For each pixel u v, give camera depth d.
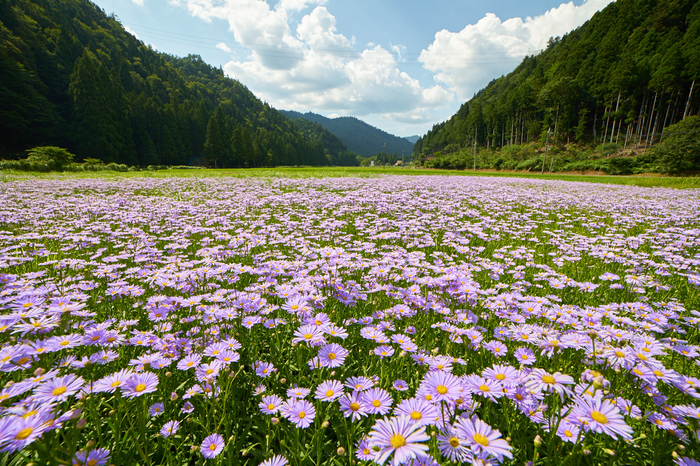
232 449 1.64
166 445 1.64
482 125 131.38
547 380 1.52
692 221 9.33
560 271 5.08
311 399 2.05
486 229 8.38
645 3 100.88
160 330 2.70
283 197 12.77
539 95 95.56
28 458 1.45
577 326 2.57
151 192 14.72
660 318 2.92
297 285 3.22
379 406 1.59
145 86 113.81
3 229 6.74
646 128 81.62
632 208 11.63
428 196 14.08
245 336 2.76
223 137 107.38
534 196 15.24
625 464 1.61
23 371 1.96
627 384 2.07
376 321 3.00
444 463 1.37
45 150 37.12
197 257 5.09
